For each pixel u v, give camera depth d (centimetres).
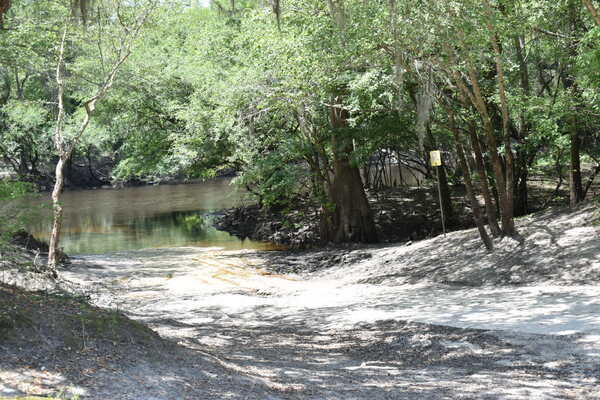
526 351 896
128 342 705
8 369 550
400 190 3684
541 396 660
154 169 3344
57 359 601
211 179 7100
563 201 2900
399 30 1465
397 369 844
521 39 2227
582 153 2862
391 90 1867
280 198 3453
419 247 2123
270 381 686
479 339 988
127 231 3547
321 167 2944
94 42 2216
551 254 1593
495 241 1812
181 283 1962
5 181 941
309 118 2553
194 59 3105
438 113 2162
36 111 3641
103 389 543
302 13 1791
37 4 2064
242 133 2483
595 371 771
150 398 539
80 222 3988
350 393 658
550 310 1148
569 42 1936
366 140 2434
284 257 2486
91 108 1992
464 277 1648
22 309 696
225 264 2370
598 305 1144
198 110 2700
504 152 2002
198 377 637
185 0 2275
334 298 1596
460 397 652
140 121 3200
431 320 1180
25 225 869
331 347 1042
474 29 1503
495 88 1997
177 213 4328
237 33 2811
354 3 1511
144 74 2869
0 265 870
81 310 778
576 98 1886
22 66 2189
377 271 1970
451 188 3553
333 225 2717
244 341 1073
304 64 1898
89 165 6688
